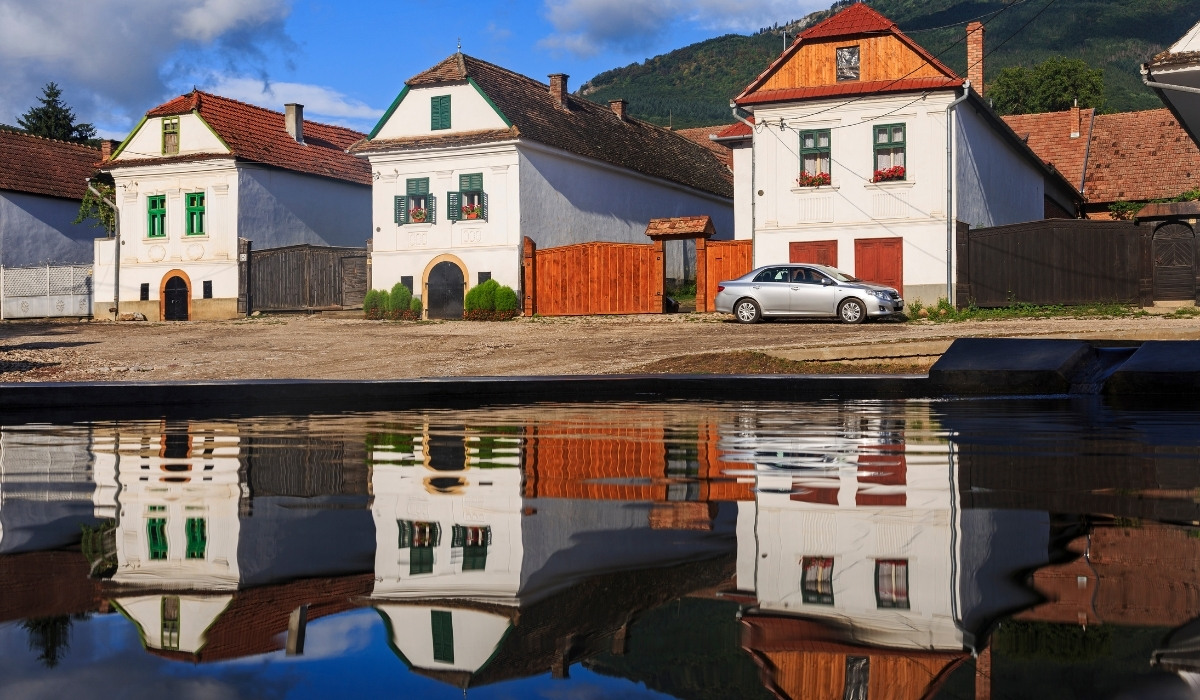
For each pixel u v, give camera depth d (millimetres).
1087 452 2908
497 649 862
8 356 17922
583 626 939
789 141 25594
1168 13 199500
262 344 20016
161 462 2795
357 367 15852
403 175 29250
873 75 24844
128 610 1009
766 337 18188
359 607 1021
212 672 794
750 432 3920
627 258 26797
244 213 31359
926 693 724
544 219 28953
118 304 32906
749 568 1217
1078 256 23219
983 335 16688
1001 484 2127
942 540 1420
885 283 24828
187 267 31859
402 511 1776
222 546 1410
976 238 24172
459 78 28234
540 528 1570
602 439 3658
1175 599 1026
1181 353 7070
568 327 22875
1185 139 36531
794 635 903
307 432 4070
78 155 39375
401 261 29328
